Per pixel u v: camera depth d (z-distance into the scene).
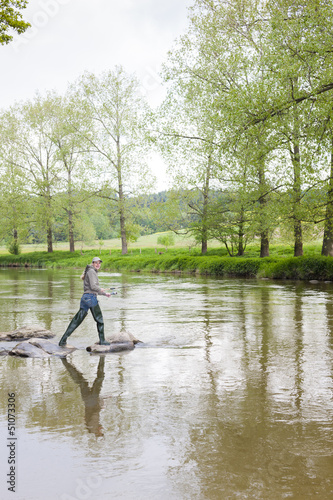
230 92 21.41
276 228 33.78
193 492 3.46
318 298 17.38
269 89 19.98
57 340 9.66
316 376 6.69
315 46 18.81
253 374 6.83
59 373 7.06
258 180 33.56
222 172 35.72
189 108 34.94
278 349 8.54
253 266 32.12
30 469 3.82
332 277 26.28
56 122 59.75
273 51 20.42
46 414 5.16
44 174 60.66
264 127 20.62
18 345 8.63
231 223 39.38
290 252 40.84
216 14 30.66
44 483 3.58
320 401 5.58
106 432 4.62
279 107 19.77
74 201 58.94
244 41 27.34
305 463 3.92
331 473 3.75
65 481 3.62
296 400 5.62
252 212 35.91
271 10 21.36
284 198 28.16
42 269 53.06
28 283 28.08
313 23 18.81
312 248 40.97
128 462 3.95
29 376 6.89
